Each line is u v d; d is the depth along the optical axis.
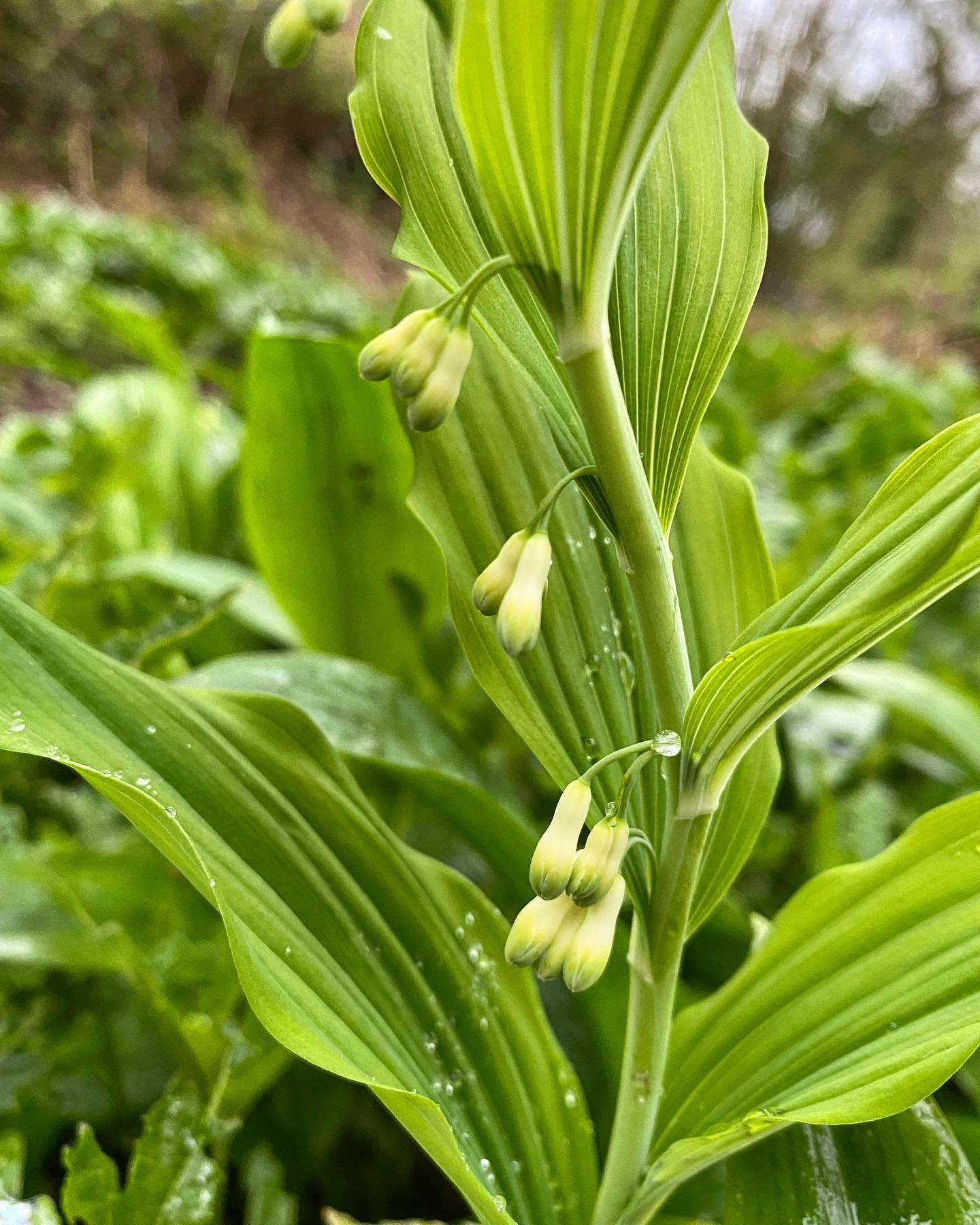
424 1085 0.15
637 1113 0.15
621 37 0.08
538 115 0.09
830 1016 0.15
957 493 0.11
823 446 0.64
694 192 0.13
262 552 0.29
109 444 0.40
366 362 0.10
